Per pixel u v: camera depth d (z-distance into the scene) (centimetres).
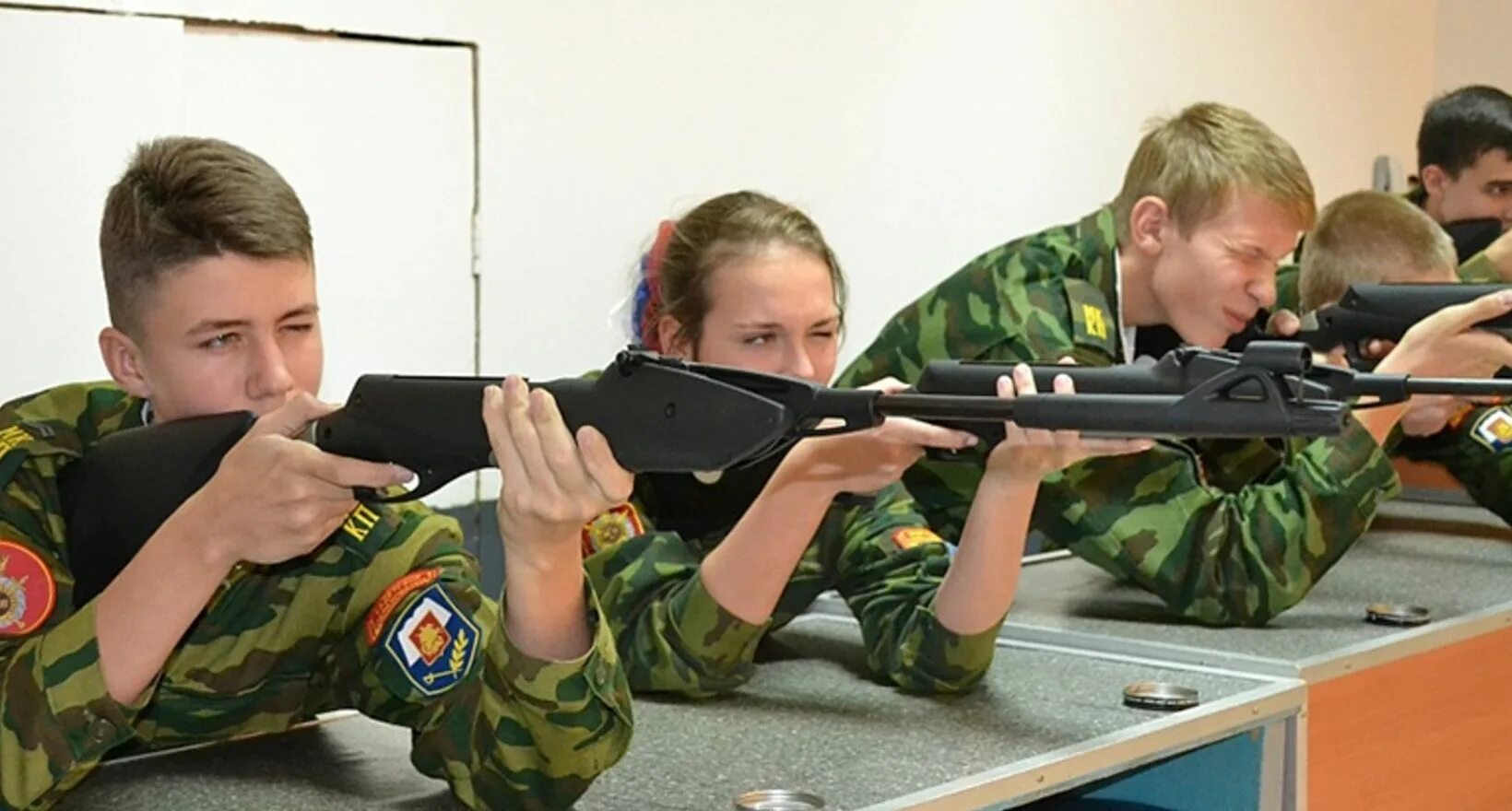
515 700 116
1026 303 202
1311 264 249
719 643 151
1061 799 170
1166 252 206
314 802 123
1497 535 256
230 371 130
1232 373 102
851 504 161
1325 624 188
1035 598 205
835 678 164
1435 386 122
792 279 166
